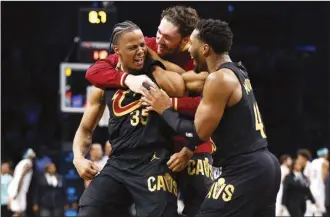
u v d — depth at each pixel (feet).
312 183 56.75
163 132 22.81
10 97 99.96
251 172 22.13
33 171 61.46
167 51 23.09
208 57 22.36
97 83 23.09
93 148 49.93
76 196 53.21
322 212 56.49
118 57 23.21
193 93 22.86
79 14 51.19
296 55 98.78
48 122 99.86
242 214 22.20
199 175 23.65
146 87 22.24
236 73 22.16
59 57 101.24
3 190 61.00
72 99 52.29
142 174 22.75
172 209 22.66
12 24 100.63
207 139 21.97
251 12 97.50
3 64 100.12
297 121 97.86
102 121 45.24
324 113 98.43
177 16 22.67
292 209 55.98
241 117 22.17
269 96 98.12
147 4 92.63
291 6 97.81
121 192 23.20
